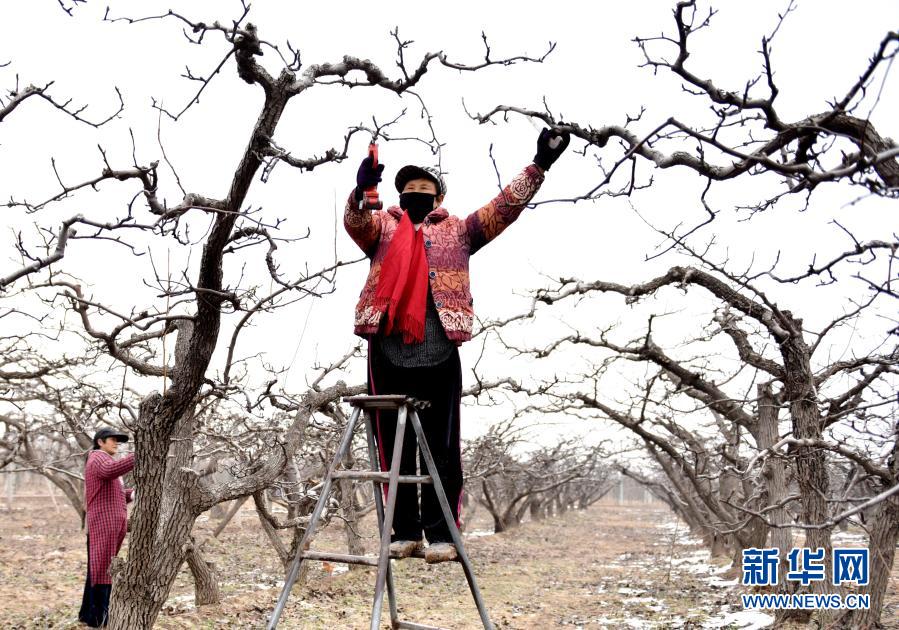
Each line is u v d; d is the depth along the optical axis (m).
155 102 4.23
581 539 27.67
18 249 4.06
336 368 8.75
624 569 18.11
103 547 7.82
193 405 6.66
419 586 14.12
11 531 20.23
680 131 3.36
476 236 4.25
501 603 12.86
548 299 9.48
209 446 9.70
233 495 6.55
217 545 16.69
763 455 5.51
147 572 5.93
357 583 13.52
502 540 25.38
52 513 26.31
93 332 5.87
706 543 21.47
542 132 4.11
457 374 4.29
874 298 4.82
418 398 4.25
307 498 9.34
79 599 10.52
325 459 10.52
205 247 4.91
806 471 7.96
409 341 4.10
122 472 7.68
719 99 3.54
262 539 19.50
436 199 4.47
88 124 4.36
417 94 4.53
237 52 4.18
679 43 3.48
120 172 4.18
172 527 6.12
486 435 15.69
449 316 4.10
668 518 44.78
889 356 6.83
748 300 8.65
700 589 13.85
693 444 12.63
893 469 6.54
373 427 4.42
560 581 16.02
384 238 4.29
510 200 4.13
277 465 6.98
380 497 4.37
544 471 23.91
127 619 5.89
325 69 4.46
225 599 10.74
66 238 3.79
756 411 10.26
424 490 4.37
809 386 7.84
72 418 10.06
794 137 3.69
